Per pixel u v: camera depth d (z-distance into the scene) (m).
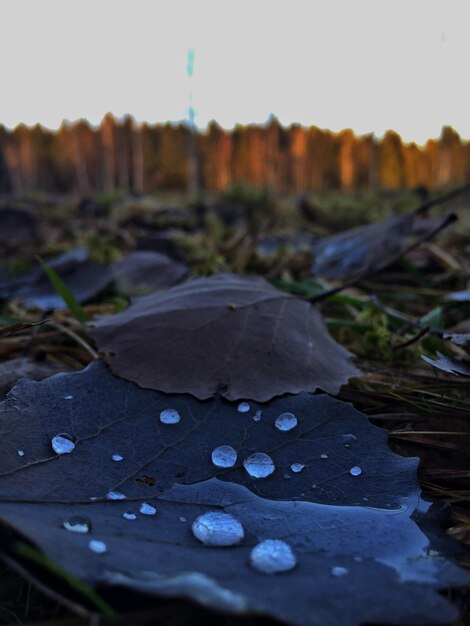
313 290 0.19
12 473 0.07
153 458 0.08
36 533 0.05
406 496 0.08
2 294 0.21
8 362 0.12
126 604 0.05
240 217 0.60
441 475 0.09
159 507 0.07
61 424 0.09
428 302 0.20
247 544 0.07
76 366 0.13
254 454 0.09
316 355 0.12
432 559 0.06
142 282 0.22
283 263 0.25
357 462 0.08
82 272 0.22
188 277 0.22
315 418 0.09
